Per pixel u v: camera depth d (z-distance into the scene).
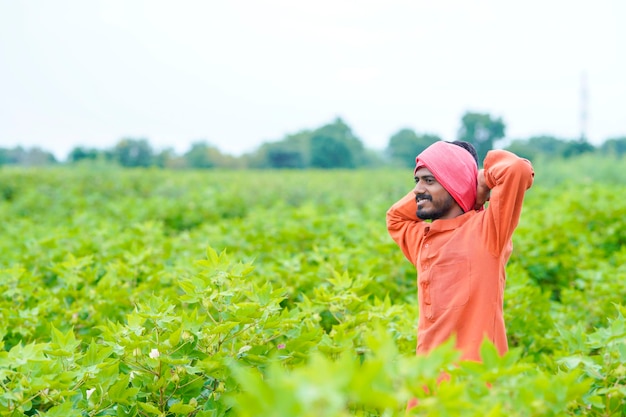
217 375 2.92
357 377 1.57
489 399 2.01
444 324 2.88
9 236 7.84
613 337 2.82
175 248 6.11
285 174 20.61
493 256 2.85
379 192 15.83
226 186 15.38
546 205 9.59
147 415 2.91
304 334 3.17
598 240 7.28
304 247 6.56
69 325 4.16
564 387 2.05
